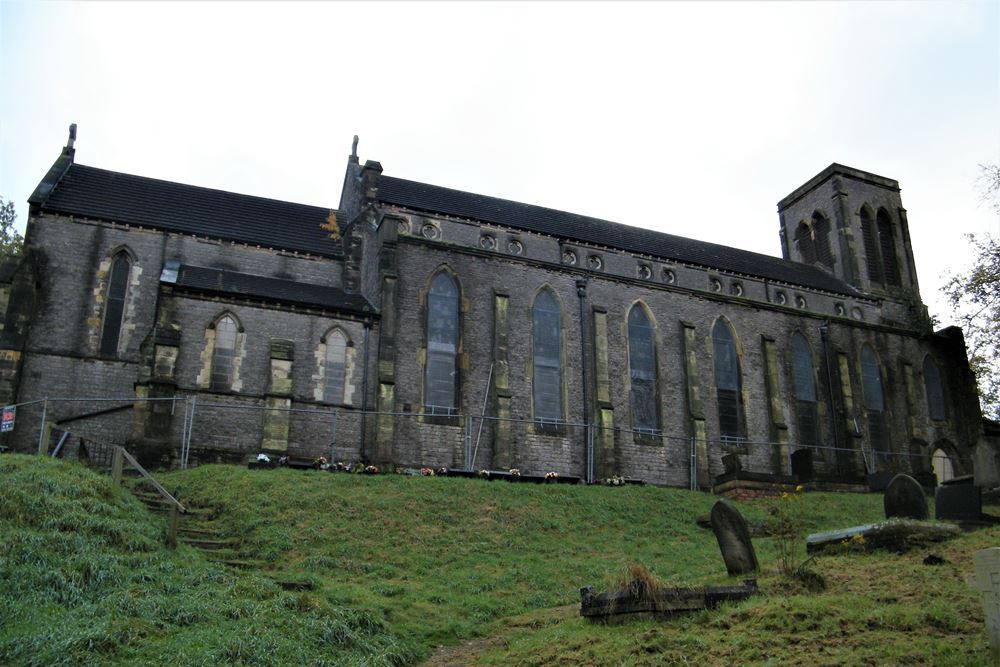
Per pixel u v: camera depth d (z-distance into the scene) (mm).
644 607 17359
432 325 43812
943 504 25953
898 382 56219
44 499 20297
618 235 55469
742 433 49938
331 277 47156
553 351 46281
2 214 53531
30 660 13383
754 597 17422
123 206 44500
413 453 40969
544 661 15773
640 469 45938
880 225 67688
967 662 12953
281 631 16359
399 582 22828
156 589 17516
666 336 49531
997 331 44125
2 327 38375
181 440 36969
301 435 39531
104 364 40250
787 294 58406
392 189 49688
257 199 50375
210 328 39500
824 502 38219
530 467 43219
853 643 14375
